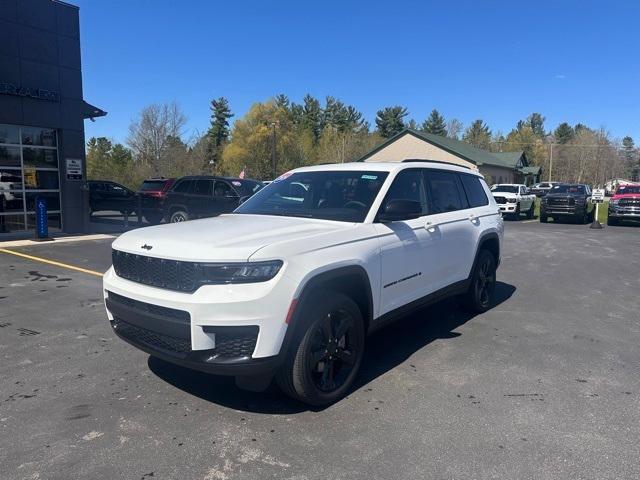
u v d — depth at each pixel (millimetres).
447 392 4129
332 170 5184
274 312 3379
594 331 5871
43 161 13617
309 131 91188
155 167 65938
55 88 13367
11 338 5324
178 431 3457
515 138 109750
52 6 13133
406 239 4676
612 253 12594
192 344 3375
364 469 3039
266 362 3400
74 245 11906
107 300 4066
